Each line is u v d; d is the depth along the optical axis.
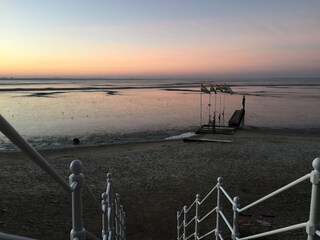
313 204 2.20
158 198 12.75
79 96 90.19
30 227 9.76
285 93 111.75
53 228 9.77
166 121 44.50
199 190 13.66
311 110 58.19
